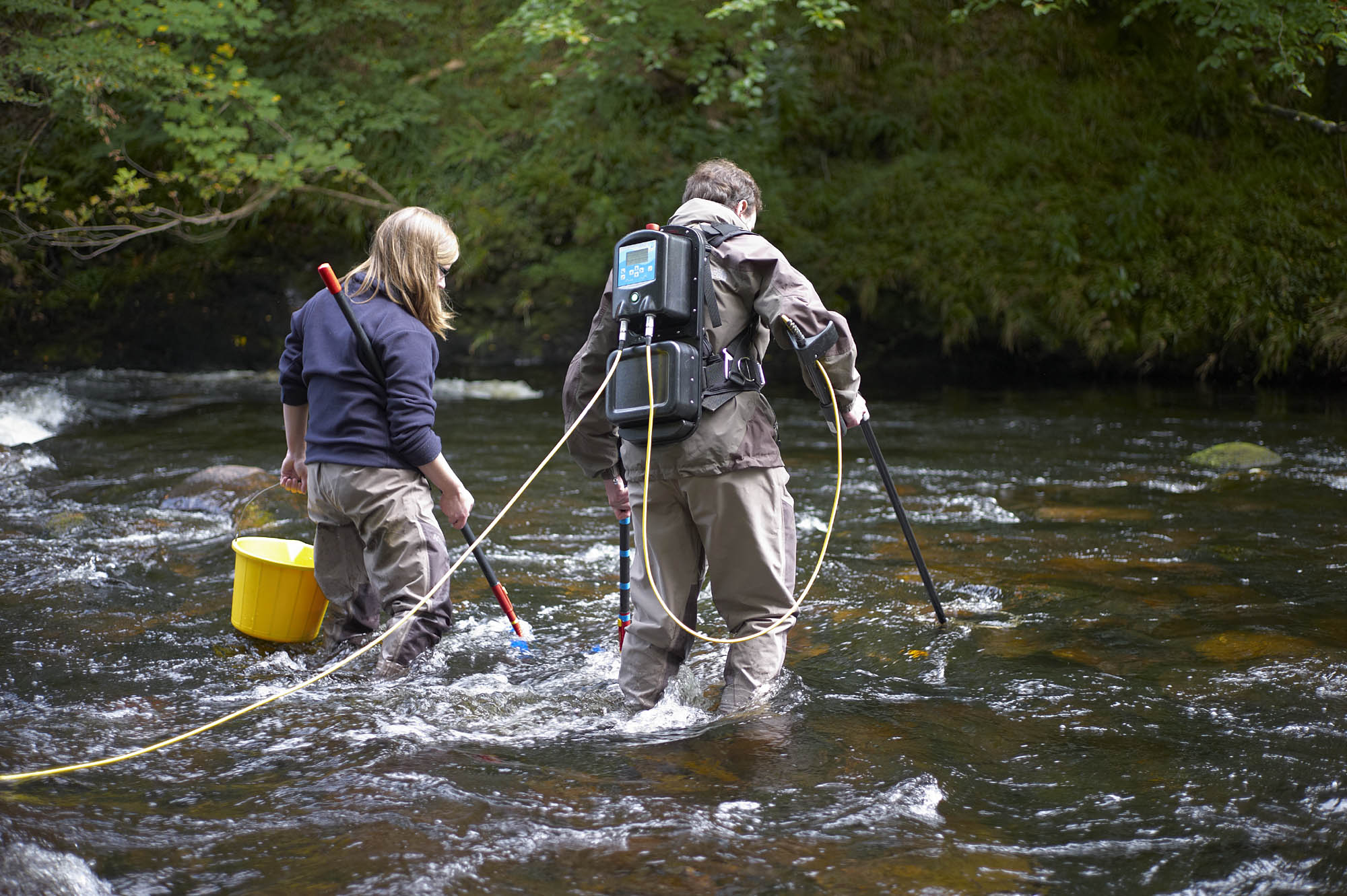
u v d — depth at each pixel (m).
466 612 3.55
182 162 11.18
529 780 2.19
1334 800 2.13
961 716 2.60
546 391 10.62
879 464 3.36
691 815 2.02
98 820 1.99
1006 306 11.53
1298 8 9.45
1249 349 10.96
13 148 12.29
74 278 12.23
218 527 4.83
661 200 12.62
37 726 2.50
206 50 12.43
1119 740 2.45
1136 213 11.76
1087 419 8.80
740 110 13.14
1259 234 11.44
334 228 12.53
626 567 3.08
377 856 1.85
